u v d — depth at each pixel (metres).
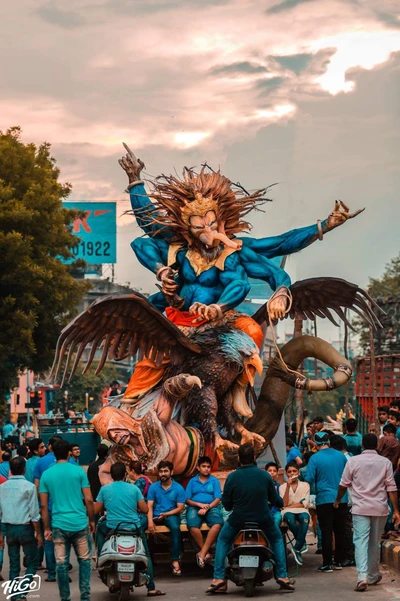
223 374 16.94
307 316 18.94
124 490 13.06
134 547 12.92
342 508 15.05
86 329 16.30
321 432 19.02
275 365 17.97
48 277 39.69
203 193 17.61
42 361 42.22
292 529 14.69
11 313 39.00
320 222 18.28
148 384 17.00
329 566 14.91
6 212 39.22
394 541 15.56
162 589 13.95
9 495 13.23
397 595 12.75
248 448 13.25
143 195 18.02
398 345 33.94
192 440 16.47
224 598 13.02
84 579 12.32
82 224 45.97
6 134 42.44
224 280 17.66
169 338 16.69
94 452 31.09
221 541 13.30
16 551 13.29
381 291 63.09
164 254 18.12
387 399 26.84
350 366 17.92
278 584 13.43
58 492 12.34
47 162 43.88
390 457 15.96
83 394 94.25
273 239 18.28
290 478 14.91
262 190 18.12
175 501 14.68
